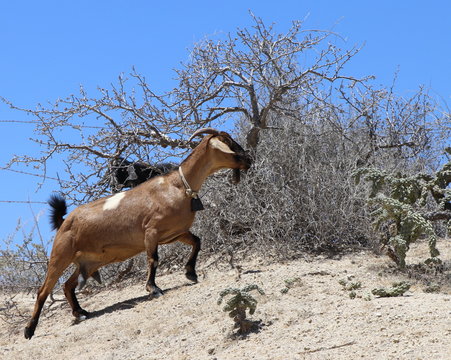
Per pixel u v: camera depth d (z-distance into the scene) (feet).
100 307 28.40
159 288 27.02
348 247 30.35
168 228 26.99
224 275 28.19
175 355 20.42
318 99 33.65
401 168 33.86
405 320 19.01
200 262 30.99
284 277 25.79
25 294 34.99
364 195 30.42
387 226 29.68
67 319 28.58
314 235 30.68
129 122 32.94
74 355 22.48
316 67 32.86
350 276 25.07
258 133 33.04
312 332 19.54
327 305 21.71
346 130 34.58
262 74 32.55
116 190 33.32
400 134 36.06
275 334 20.04
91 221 27.40
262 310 21.97
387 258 28.30
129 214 27.22
